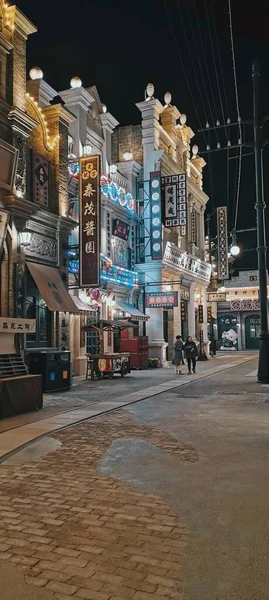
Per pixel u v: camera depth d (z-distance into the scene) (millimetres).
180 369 21359
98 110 23984
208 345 37562
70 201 20031
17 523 4703
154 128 27062
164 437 8461
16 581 3592
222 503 5195
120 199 24734
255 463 6746
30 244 15227
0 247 13344
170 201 25984
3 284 13773
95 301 21750
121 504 5199
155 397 13859
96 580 3588
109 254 23672
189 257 30891
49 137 16844
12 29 14422
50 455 7344
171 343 29375
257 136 17422
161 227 25422
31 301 15555
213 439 8250
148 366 25328
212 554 3992
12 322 12469
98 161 17469
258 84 17500
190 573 3676
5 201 13695
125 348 24234
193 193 34750
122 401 12875
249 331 51750
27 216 14539
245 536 4344
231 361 31031
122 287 24656
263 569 3736
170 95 30250
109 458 7113
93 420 10219
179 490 5648
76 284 17750
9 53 14453
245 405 11984
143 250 26594
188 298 33250
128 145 27906
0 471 6531
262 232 17031
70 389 15781
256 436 8430
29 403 11312
